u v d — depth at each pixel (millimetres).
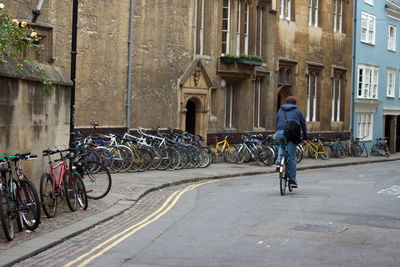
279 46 32531
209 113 27141
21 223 9352
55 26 19562
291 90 34312
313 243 8805
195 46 26391
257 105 31016
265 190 15656
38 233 9367
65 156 11891
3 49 10688
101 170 13312
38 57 19000
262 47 31094
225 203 13156
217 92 27750
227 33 28203
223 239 9125
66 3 19922
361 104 42688
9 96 10320
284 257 7926
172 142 22094
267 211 11805
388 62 46875
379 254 8133
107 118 21750
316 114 37375
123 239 9250
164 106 24359
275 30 31984
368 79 43844
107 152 18859
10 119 10367
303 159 32438
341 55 39906
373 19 44281
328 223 10477
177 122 25094
